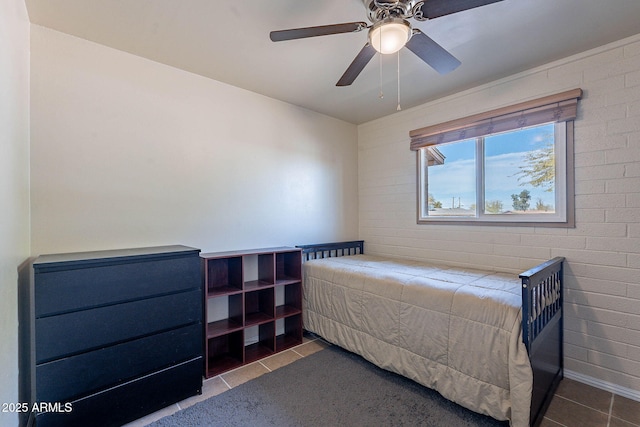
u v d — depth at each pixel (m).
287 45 2.10
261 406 1.90
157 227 2.33
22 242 1.63
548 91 2.34
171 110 2.40
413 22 1.80
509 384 1.61
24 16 1.67
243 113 2.83
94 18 1.80
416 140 3.26
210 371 2.32
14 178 1.43
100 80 2.08
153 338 1.87
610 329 2.06
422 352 2.03
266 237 3.01
